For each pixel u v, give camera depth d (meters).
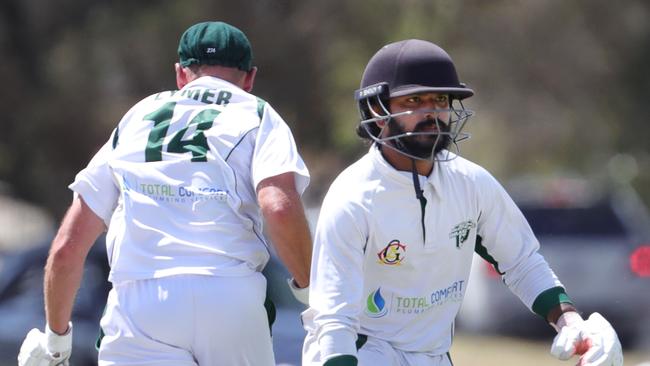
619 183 74.06
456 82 15.87
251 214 17.17
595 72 72.31
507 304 49.75
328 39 62.19
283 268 30.77
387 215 15.63
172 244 16.70
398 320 16.09
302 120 62.94
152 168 17.09
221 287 16.56
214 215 16.83
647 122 73.19
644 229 55.72
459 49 65.88
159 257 16.70
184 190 16.91
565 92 71.62
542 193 54.53
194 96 17.52
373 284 15.97
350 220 15.54
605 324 15.53
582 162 73.81
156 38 61.72
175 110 17.41
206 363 16.70
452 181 16.08
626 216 52.88
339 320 15.30
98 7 64.62
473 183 16.23
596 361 15.19
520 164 70.50
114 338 16.83
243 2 62.00
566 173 74.06
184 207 16.86
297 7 62.38
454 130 16.42
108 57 63.12
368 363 15.92
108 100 63.62
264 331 16.98
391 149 15.82
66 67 63.94
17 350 31.59
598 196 53.66
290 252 16.64
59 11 65.38
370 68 16.08
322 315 15.37
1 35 65.56
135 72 62.25
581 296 50.97
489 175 16.53
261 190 16.77
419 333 16.22
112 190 17.52
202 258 16.67
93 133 63.56
